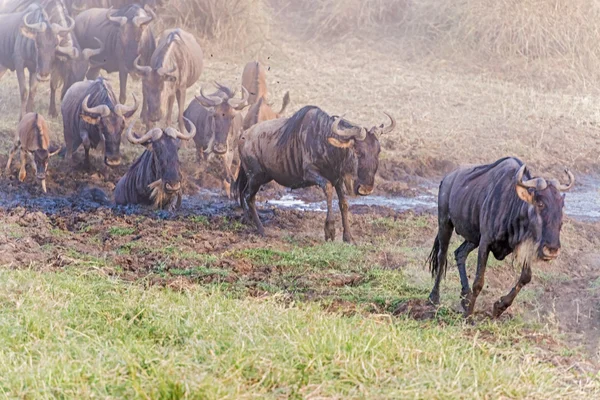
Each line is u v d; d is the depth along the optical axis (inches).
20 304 1151.0
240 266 1593.3
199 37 3629.4
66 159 2461.9
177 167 2091.5
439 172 2554.1
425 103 3107.8
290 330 1097.4
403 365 1021.2
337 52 3804.1
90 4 3189.0
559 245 1180.5
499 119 2962.6
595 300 1471.5
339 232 1962.4
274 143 1872.5
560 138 2829.7
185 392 900.0
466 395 941.2
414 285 1515.7
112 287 1321.4
